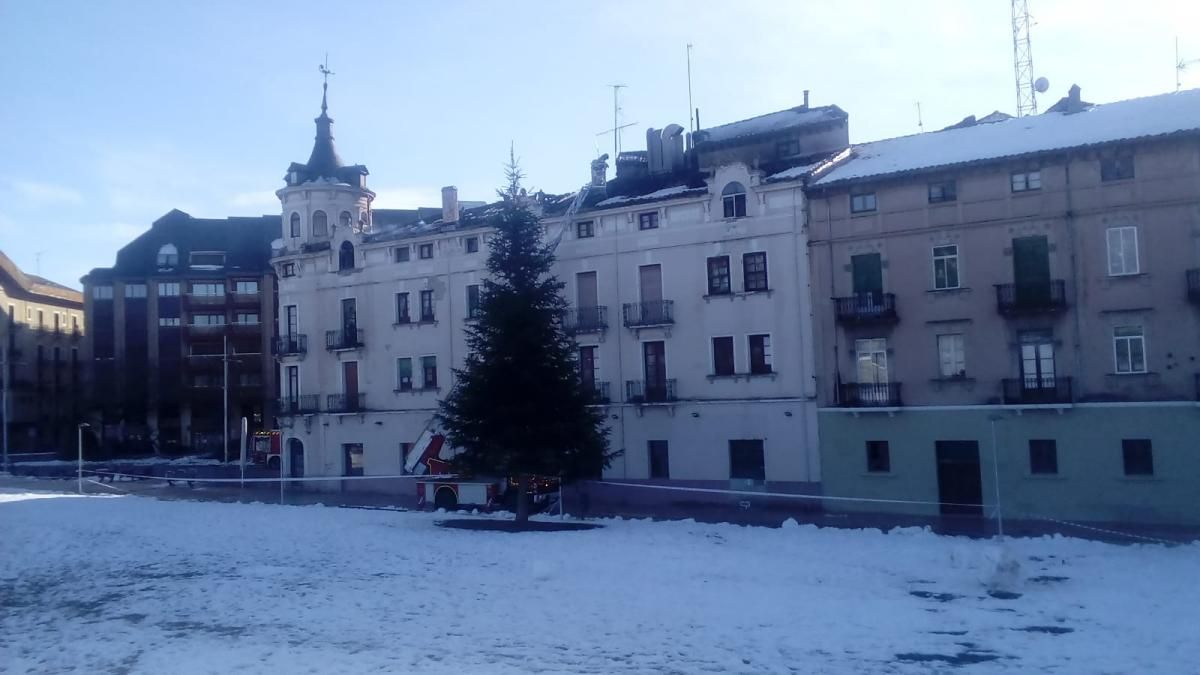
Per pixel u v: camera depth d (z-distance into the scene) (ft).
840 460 136.56
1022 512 124.98
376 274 185.98
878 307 134.10
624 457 154.20
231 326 336.70
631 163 185.88
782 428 141.90
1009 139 134.51
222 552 93.50
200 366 333.42
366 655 51.21
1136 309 120.37
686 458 149.48
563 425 124.98
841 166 147.13
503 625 58.85
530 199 138.10
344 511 142.41
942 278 132.16
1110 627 57.41
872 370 136.56
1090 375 122.72
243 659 50.31
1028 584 73.41
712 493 145.59
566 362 129.39
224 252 349.41
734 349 146.72
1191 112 123.65
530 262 131.95
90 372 333.62
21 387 333.42
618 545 97.71
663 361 153.17
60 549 96.02
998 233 128.47
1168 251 119.14
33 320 344.28
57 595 70.74
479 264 173.17
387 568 82.74
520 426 124.06
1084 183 123.85
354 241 189.16
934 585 73.26
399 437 181.06
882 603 65.41
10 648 53.42
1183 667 47.70
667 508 146.30
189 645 53.83
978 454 128.47
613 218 158.10
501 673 47.44
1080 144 123.34
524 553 91.61
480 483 146.20
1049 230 125.59
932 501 130.62
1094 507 120.98
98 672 47.93
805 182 141.08
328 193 201.26
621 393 155.43
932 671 47.67
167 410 330.54
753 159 157.89
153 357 336.70
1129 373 120.67
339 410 187.42
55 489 195.72
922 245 132.98
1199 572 79.51
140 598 69.15
